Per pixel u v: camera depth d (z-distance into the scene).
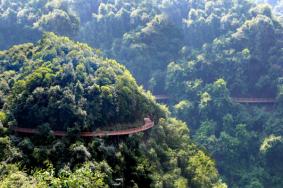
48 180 43.38
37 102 66.06
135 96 76.44
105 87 70.62
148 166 62.91
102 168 57.38
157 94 139.12
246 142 112.81
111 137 67.69
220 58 137.38
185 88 131.25
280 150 108.19
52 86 67.38
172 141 76.31
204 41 161.25
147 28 152.00
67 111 65.12
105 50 153.25
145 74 145.25
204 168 71.94
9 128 63.50
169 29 156.12
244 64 133.50
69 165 57.50
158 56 148.88
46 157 58.69
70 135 62.78
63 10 142.25
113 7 165.00
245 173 107.31
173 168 68.19
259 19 141.25
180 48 154.00
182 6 177.88
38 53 75.31
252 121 119.81
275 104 123.75
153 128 74.62
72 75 69.81
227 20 157.62
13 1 149.88
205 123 117.31
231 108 122.06
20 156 57.72
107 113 69.69
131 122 73.50
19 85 68.06
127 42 150.50
